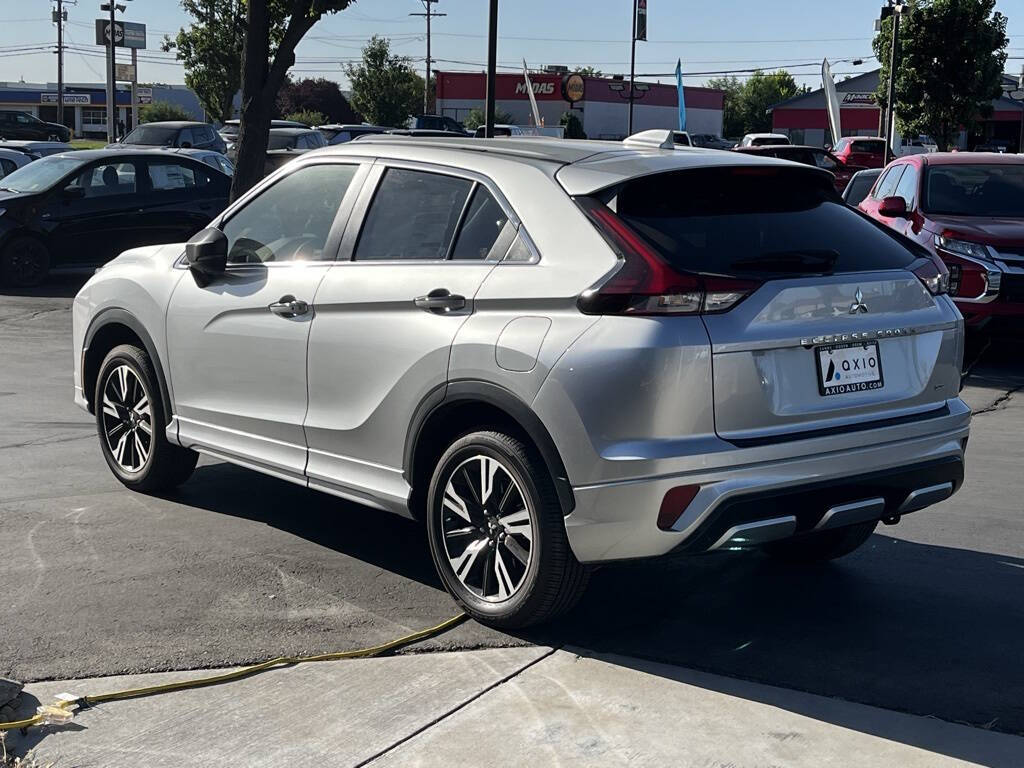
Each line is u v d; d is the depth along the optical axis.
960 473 4.46
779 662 4.07
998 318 10.34
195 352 5.47
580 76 59.09
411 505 4.55
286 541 5.34
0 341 11.66
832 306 4.04
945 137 39.53
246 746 3.43
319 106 82.31
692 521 3.79
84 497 6.00
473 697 3.75
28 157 22.08
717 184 4.25
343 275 4.78
